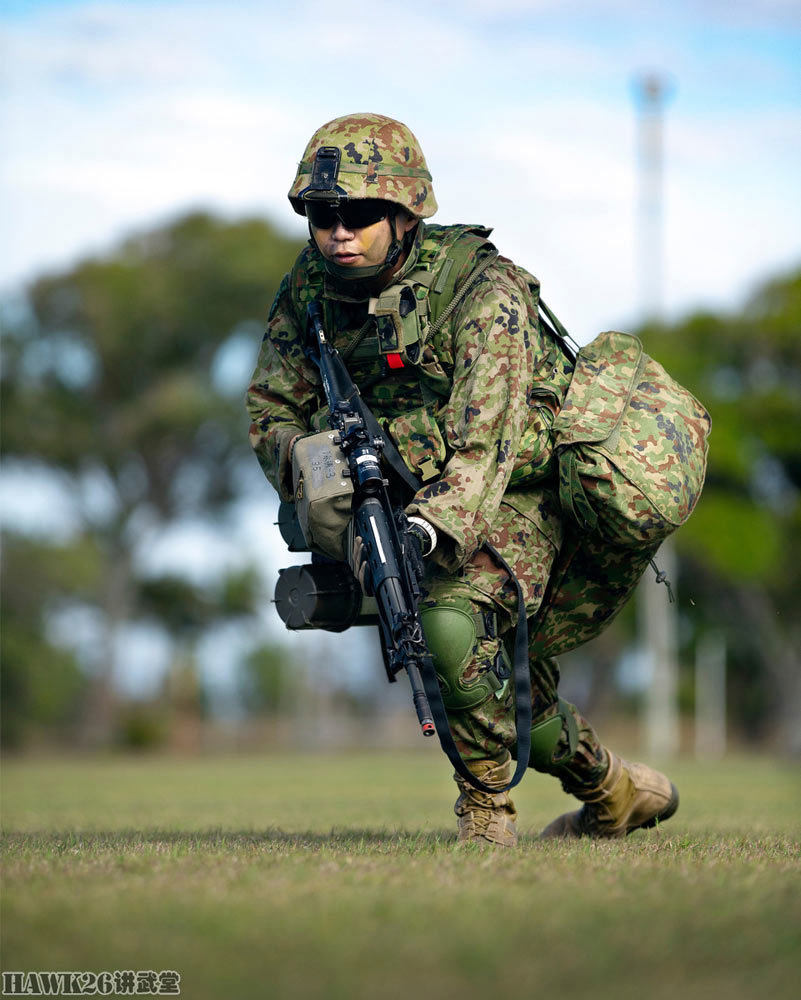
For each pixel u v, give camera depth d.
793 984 6.91
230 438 151.75
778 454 143.38
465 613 13.36
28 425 149.00
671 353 143.38
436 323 13.84
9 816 23.95
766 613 148.75
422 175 14.04
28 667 136.12
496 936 7.82
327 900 8.97
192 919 8.32
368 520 13.00
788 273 147.50
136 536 151.75
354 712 188.88
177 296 157.38
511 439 13.42
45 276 152.75
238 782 46.62
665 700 121.81
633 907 8.73
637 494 13.66
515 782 13.25
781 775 51.38
